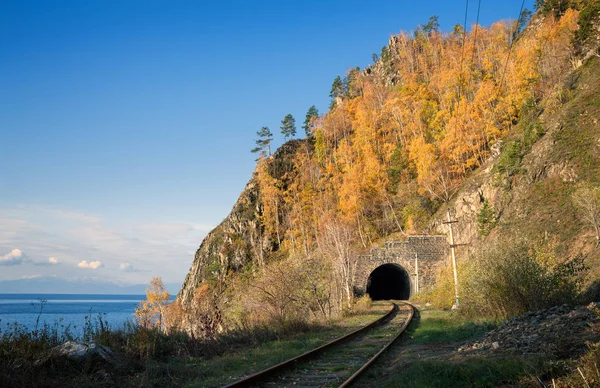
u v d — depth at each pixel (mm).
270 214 92062
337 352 12180
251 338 14688
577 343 8172
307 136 123188
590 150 38844
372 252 52219
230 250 91312
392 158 79062
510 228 40625
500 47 86438
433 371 7844
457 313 21016
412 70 115250
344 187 70375
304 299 23391
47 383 7516
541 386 6242
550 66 61625
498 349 9445
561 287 15594
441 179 65500
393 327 19219
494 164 51281
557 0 85062
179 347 11789
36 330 9078
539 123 47406
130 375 8938
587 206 30922
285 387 7934
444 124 71688
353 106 110438
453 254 27156
